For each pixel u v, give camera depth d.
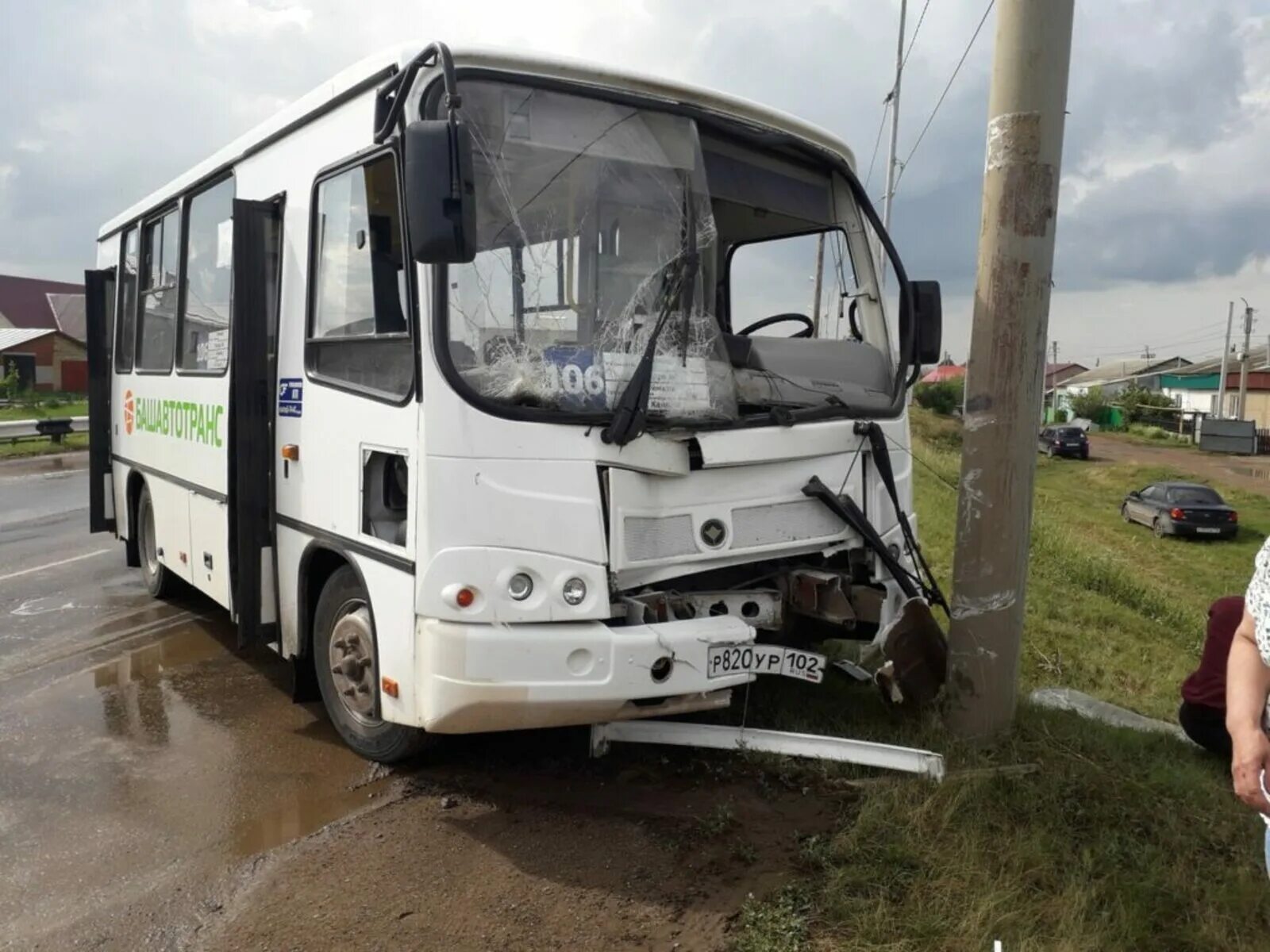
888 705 5.18
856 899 3.41
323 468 4.73
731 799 4.30
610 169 4.27
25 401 40.50
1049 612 10.68
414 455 3.89
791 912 3.39
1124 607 12.84
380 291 4.20
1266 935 3.29
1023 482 4.65
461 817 4.20
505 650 3.76
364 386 4.35
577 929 3.36
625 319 4.21
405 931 3.37
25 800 4.50
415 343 3.87
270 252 5.29
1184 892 3.49
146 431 7.81
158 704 5.79
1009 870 3.58
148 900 3.63
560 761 4.73
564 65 4.18
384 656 4.20
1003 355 4.57
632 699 3.91
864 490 4.85
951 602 4.90
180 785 4.62
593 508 3.92
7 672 6.44
